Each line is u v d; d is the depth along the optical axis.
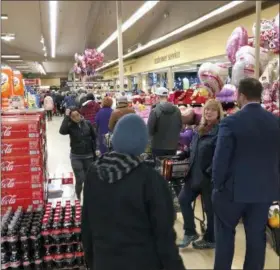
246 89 2.36
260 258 2.38
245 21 8.97
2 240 2.50
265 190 2.26
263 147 2.27
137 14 9.39
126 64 22.75
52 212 2.91
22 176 3.06
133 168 1.46
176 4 9.99
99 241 1.49
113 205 1.45
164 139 4.48
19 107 3.95
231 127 2.29
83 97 8.81
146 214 1.46
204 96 4.67
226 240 2.45
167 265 1.41
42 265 2.62
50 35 17.20
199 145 3.14
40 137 3.24
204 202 3.24
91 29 15.03
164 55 15.30
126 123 1.50
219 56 10.45
